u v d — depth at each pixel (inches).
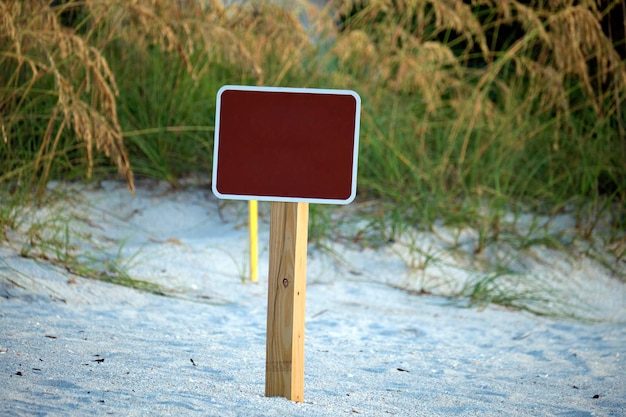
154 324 430.0
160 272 539.8
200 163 689.6
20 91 581.9
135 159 666.8
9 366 314.0
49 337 371.2
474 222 674.8
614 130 740.0
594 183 710.5
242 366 356.5
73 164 649.0
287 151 290.8
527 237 663.8
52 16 564.4
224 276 555.8
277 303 300.8
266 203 676.1
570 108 768.9
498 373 390.6
